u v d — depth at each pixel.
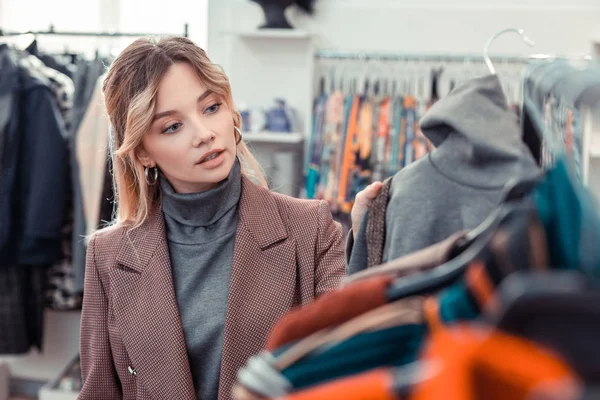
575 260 0.65
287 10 3.62
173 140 1.52
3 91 3.05
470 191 1.02
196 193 1.59
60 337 3.89
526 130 1.12
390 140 3.20
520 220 0.68
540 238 0.68
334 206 3.22
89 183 3.11
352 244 1.25
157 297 1.58
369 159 3.20
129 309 1.60
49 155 3.09
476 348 0.56
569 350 0.54
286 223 1.66
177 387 1.55
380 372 0.66
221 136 1.54
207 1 3.74
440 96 3.50
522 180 0.75
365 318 0.74
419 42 3.53
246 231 1.61
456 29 3.49
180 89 1.49
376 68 3.56
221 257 1.62
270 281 1.59
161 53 1.51
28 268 3.30
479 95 1.01
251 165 1.79
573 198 0.67
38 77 3.15
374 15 3.56
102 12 3.95
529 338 0.55
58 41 3.98
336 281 1.59
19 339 3.26
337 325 0.81
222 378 1.53
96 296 1.67
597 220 0.64
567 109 1.05
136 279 1.62
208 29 3.75
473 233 0.83
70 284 3.30
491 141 0.98
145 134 1.54
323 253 1.64
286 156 3.38
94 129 3.10
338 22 3.60
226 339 1.53
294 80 3.66
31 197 3.07
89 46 3.95
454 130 1.04
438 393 0.57
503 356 0.55
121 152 1.55
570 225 0.66
